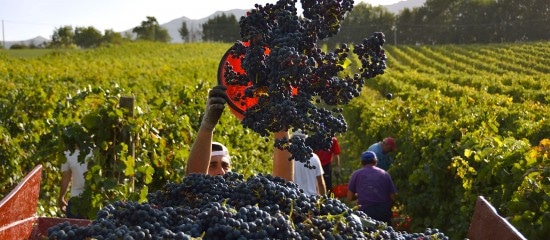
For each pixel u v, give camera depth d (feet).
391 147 41.47
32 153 38.27
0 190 35.91
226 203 9.47
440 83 150.20
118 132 25.07
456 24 515.09
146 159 26.76
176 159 29.66
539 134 45.01
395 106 77.61
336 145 40.14
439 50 346.74
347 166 68.95
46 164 34.45
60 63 181.27
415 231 36.99
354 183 32.04
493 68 248.32
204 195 10.02
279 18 10.15
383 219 31.32
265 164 53.11
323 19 10.07
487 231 9.34
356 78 10.32
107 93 29.89
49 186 34.65
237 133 46.39
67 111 30.12
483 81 148.15
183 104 41.09
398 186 41.45
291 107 9.31
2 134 35.76
